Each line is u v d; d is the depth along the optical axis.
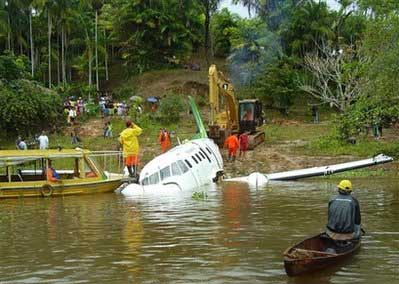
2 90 49.06
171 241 15.20
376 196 23.52
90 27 70.69
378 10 34.09
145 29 72.12
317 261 11.73
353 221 13.31
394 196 23.47
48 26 66.19
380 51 32.78
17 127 48.16
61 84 65.69
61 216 20.11
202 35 78.50
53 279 11.85
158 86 66.31
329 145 38.84
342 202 13.32
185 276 11.80
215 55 80.69
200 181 28.64
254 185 28.86
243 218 18.66
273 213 19.59
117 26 73.00
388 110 37.41
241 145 37.94
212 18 81.19
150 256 13.60
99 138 46.69
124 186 27.77
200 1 72.62
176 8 74.06
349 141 39.25
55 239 15.95
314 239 12.75
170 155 28.58
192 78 67.69
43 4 62.91
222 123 40.31
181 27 73.19
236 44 73.06
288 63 67.00
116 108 57.12
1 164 25.77
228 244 14.70
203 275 11.84
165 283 11.34
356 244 13.28
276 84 63.16
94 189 26.50
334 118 45.34
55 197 25.70
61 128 49.91
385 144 38.56
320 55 68.44
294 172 32.03
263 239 15.26
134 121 51.88
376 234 15.67
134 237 15.90
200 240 15.26
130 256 13.67
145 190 26.50
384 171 32.88
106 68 72.88
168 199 23.86
